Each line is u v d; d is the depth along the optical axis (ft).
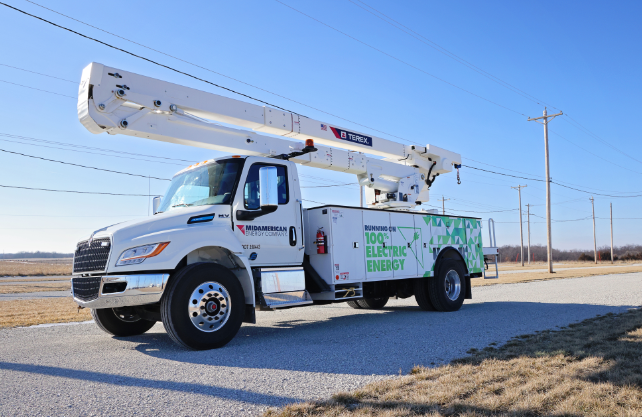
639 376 13.41
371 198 37.93
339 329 24.84
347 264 26.53
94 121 20.83
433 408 11.09
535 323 25.68
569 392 12.29
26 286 88.43
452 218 35.63
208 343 19.25
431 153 39.01
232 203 22.00
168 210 23.15
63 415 11.04
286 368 15.66
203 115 25.07
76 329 28.32
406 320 28.07
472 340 20.62
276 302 22.56
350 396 12.14
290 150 28.19
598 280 67.56
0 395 12.91
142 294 18.54
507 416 10.47
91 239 19.76
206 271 19.61
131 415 10.99
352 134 32.86
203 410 11.30
